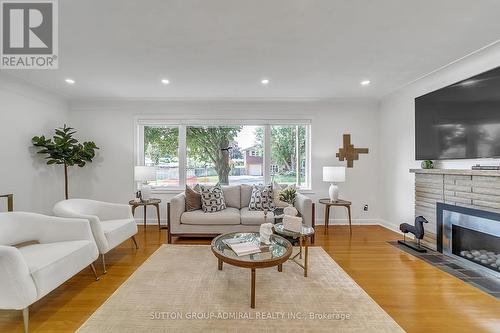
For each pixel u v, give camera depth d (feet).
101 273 8.18
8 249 5.09
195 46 7.93
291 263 8.92
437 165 10.30
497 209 7.51
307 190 14.66
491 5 5.84
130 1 5.68
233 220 11.27
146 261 9.11
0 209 10.42
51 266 5.81
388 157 13.73
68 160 12.37
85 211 9.82
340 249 10.39
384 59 8.96
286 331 5.33
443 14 6.22
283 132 15.21
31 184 11.92
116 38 7.39
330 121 14.66
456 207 8.88
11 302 5.12
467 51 8.27
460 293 6.91
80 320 5.75
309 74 10.47
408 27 6.84
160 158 15.20
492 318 5.84
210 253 9.91
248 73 10.33
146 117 14.64
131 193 14.61
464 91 8.74
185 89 12.53
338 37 7.39
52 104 13.14
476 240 8.70
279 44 7.82
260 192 12.55
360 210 14.70
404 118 12.39
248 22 6.57
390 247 10.61
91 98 14.11
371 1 5.72
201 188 12.56
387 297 6.71
